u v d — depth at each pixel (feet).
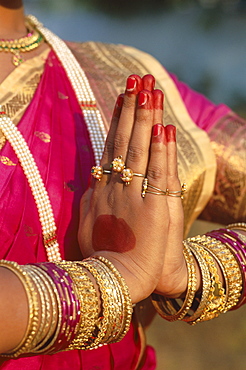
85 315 3.03
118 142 3.29
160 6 32.76
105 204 3.35
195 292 3.51
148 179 3.21
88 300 3.04
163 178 3.20
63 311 2.97
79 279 3.07
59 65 4.13
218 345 10.91
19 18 4.16
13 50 3.95
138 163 3.22
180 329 11.39
